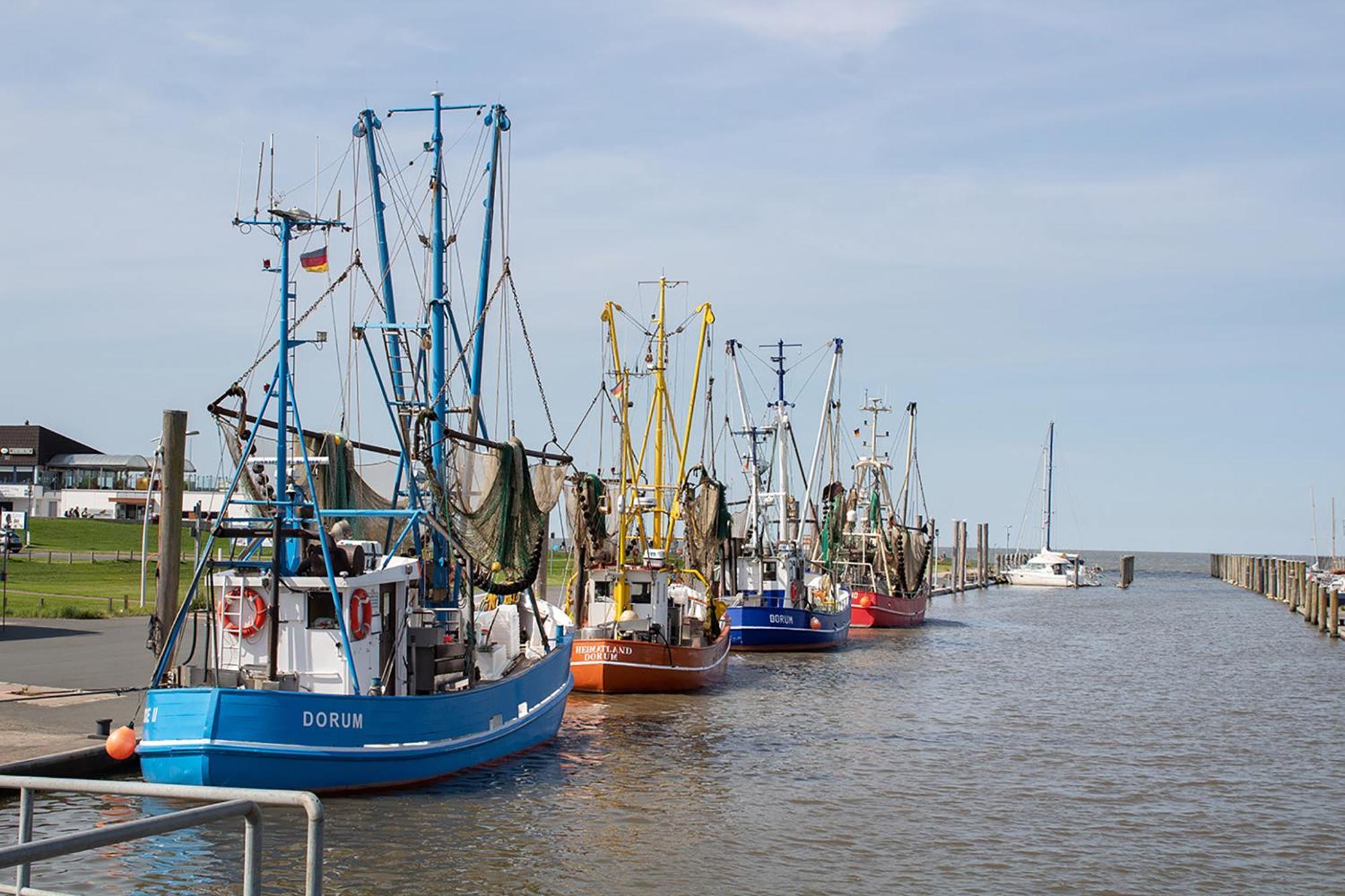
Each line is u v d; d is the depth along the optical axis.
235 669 21.28
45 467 130.38
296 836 19.02
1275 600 114.31
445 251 32.81
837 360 68.44
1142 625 79.25
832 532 66.56
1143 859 20.33
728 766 27.14
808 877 18.69
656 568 40.09
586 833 20.58
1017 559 180.00
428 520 23.89
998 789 25.44
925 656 55.78
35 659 34.31
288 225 21.66
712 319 47.44
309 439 24.56
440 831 20.05
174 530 24.66
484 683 25.81
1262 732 33.97
